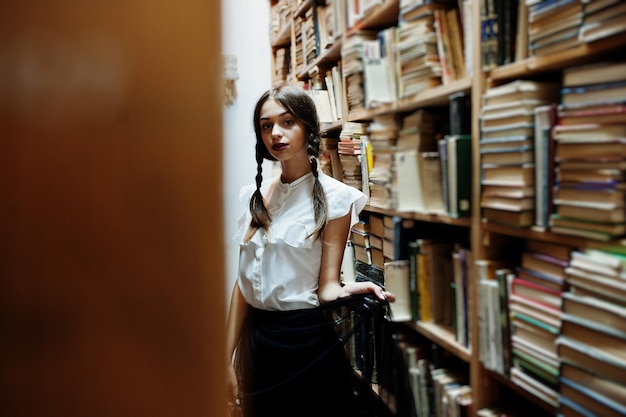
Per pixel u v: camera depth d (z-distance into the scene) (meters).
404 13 1.12
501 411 0.97
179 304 0.63
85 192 0.59
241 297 1.20
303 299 1.13
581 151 0.72
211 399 0.65
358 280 1.29
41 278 0.59
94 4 0.56
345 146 1.34
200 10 0.59
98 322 0.61
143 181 0.60
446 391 1.05
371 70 1.23
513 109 0.84
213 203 0.63
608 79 0.69
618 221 0.67
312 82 1.60
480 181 0.93
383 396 1.11
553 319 0.78
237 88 1.51
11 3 0.54
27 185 0.57
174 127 0.60
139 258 0.61
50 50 0.56
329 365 1.10
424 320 1.17
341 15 1.39
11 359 0.60
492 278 0.95
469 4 0.94
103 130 0.58
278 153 1.16
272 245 1.12
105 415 0.62
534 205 0.83
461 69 1.01
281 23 1.82
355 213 1.18
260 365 1.13
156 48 0.59
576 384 0.73
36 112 0.57
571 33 0.73
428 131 1.11
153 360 0.63
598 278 0.70
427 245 1.15
